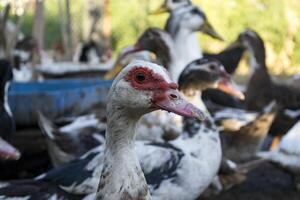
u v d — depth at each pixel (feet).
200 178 3.79
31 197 3.33
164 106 2.42
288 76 11.60
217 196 5.08
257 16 14.99
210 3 15.07
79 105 5.48
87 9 15.31
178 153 3.75
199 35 14.84
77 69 9.01
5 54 7.61
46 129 4.69
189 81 4.33
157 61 5.92
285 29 14.99
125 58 6.33
